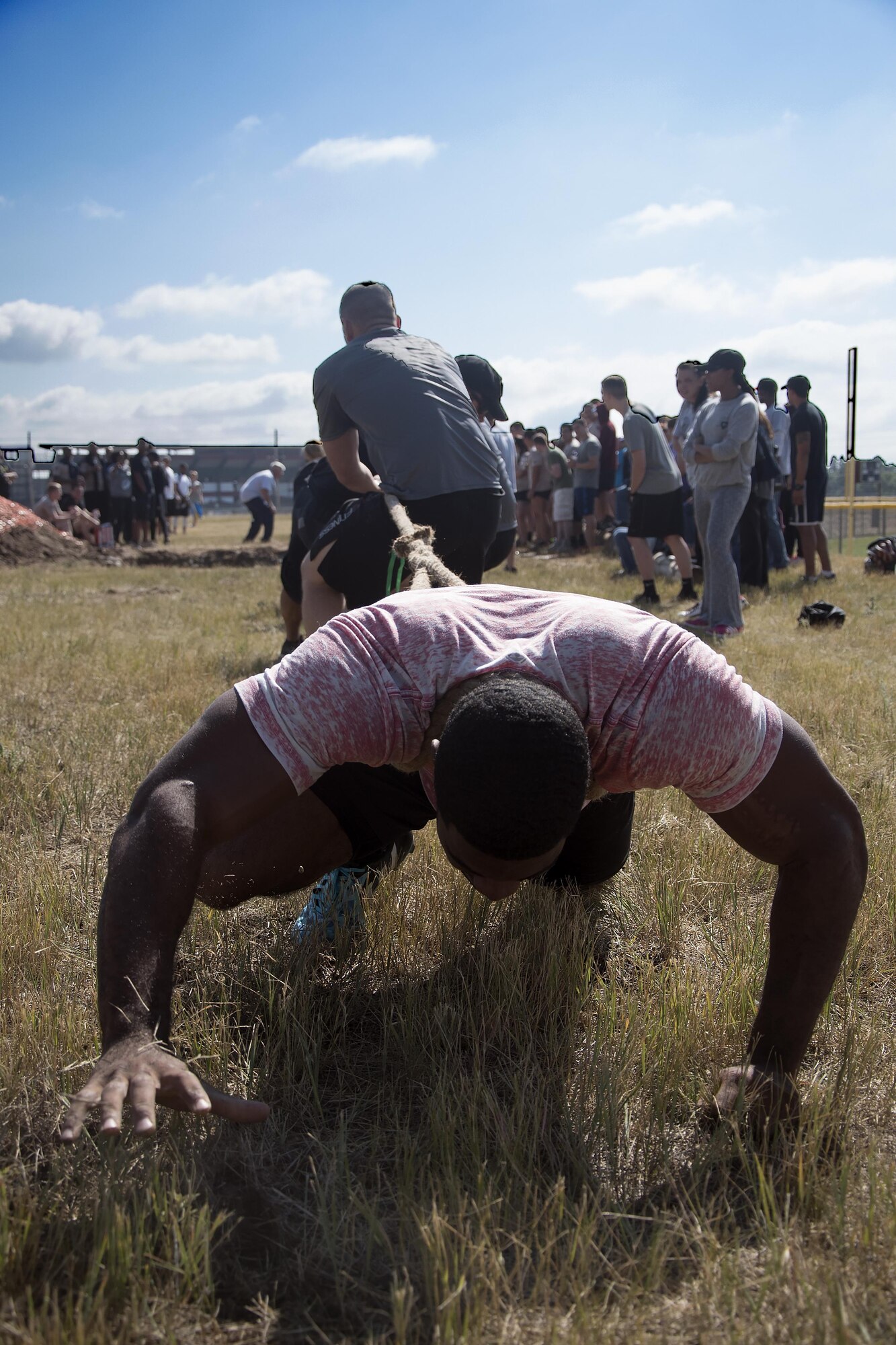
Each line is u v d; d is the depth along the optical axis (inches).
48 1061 88.3
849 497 698.2
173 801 72.3
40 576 598.2
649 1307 65.7
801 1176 73.7
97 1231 68.2
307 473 255.0
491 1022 99.2
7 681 243.4
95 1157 77.5
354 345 177.6
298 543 249.3
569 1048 94.7
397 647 76.2
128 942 68.5
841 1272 67.6
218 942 112.2
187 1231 69.4
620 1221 73.6
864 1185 77.2
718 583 316.2
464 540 171.8
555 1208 72.8
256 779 74.0
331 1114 88.1
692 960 113.4
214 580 570.3
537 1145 82.0
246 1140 81.6
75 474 858.8
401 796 107.0
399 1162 79.4
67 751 183.5
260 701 74.6
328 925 113.8
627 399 396.8
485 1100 85.1
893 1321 64.4
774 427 466.6
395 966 110.0
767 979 82.8
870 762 173.9
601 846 111.7
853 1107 86.4
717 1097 84.1
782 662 258.8
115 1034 66.1
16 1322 62.3
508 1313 64.7
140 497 857.5
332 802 104.1
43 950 106.8
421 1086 90.7
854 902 79.5
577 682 74.5
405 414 168.6
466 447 170.7
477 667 74.3
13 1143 79.8
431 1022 97.8
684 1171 79.7
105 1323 61.9
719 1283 67.0
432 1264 66.9
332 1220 73.0
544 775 65.0
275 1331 64.7
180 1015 98.1
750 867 134.6
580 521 616.1
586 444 598.5
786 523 527.2
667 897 121.8
